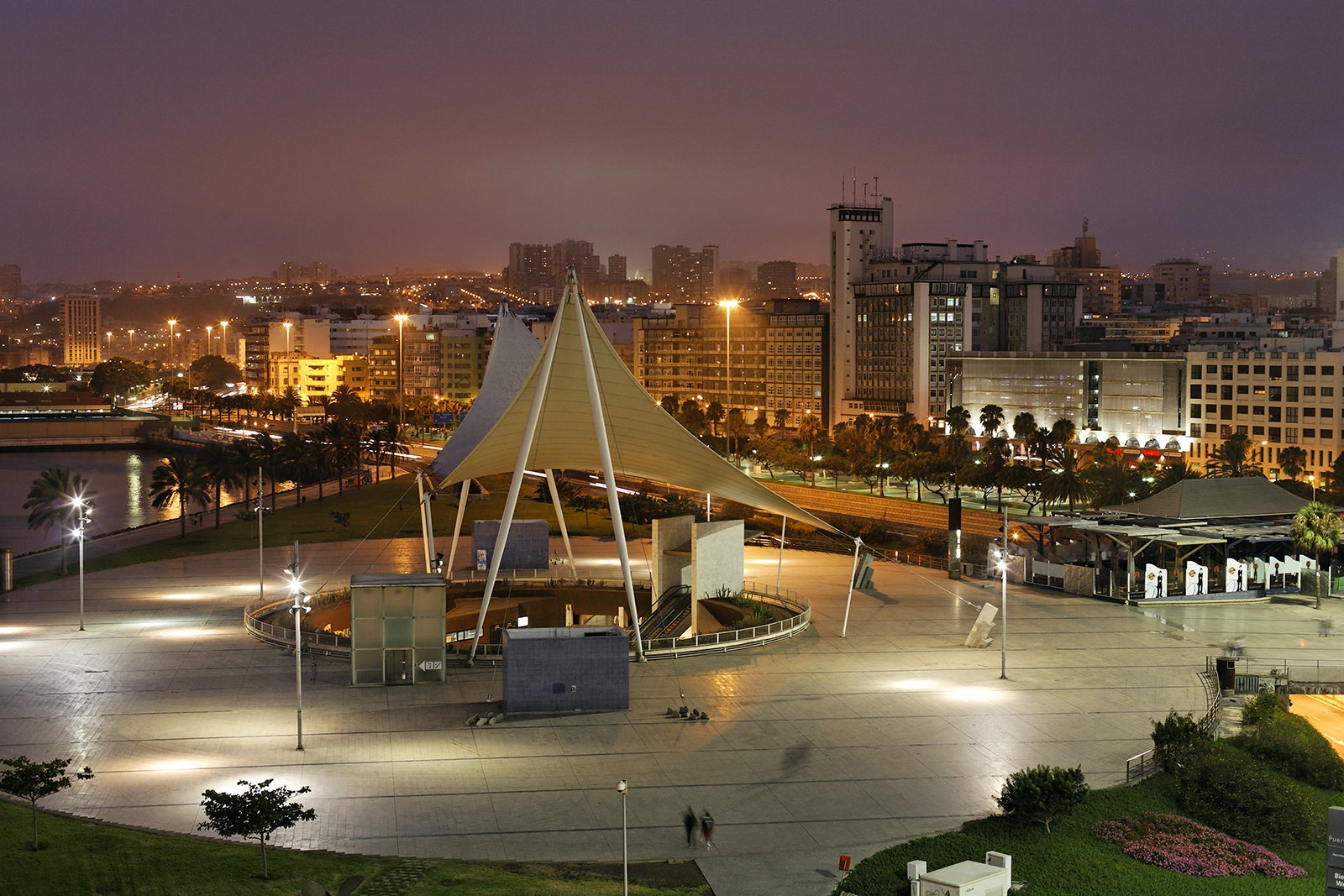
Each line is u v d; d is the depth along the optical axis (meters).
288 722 62.16
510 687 64.31
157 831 46.47
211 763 55.47
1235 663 71.06
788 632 82.75
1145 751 58.56
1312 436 177.62
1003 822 48.97
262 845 43.53
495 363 117.56
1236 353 187.12
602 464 76.69
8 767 53.91
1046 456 185.00
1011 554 106.50
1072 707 66.00
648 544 125.69
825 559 116.88
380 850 46.16
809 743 59.75
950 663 75.69
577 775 55.00
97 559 116.69
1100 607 93.62
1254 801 50.16
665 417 80.25
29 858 42.75
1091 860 44.97
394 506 158.88
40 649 77.25
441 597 70.12
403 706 65.50
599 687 65.25
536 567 110.19
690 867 45.12
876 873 44.00
